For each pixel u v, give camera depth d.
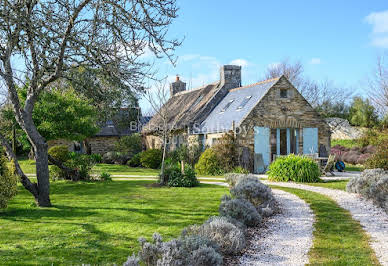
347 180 15.34
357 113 38.12
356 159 25.78
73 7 7.52
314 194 11.80
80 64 7.97
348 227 7.76
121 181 16.42
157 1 7.59
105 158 31.12
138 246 6.35
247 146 20.66
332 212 9.18
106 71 7.98
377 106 34.12
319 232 7.38
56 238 6.86
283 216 8.90
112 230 7.40
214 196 11.61
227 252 6.03
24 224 7.98
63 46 7.42
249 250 6.29
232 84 27.09
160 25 7.71
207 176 19.25
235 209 7.90
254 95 22.55
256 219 7.99
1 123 20.94
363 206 9.88
